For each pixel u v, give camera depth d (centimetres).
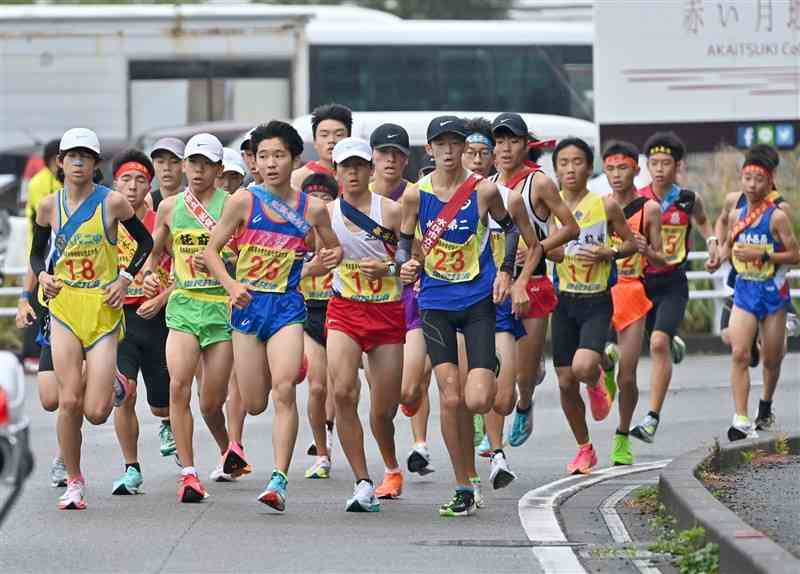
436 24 8100
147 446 3494
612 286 3056
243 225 2552
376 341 2589
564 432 3691
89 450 3425
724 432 3625
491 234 2622
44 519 2502
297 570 2086
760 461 2956
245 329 2547
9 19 7775
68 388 2575
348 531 2392
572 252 2986
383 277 2553
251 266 2534
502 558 2172
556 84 8100
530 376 2981
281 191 2534
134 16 7794
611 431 3697
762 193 3381
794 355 5391
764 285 3375
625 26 5897
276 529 2408
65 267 2575
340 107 3122
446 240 2467
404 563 2134
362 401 4375
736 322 3347
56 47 7800
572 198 3034
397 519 2511
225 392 2767
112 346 2595
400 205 2575
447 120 2467
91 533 2369
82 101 7819
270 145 2520
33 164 7700
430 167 3053
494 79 8081
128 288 2833
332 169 3109
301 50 7788
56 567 2106
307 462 3256
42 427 3825
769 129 5903
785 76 5909
